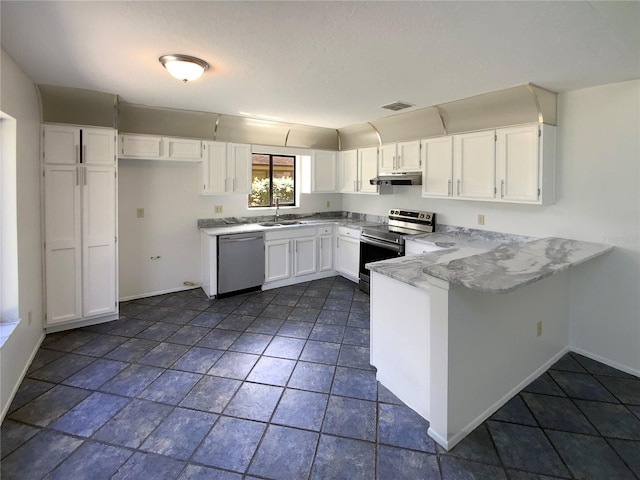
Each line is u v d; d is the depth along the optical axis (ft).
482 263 6.63
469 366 6.41
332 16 5.57
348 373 8.46
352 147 16.49
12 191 7.77
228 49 6.87
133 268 13.60
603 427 6.66
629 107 8.31
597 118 8.83
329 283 15.88
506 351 7.34
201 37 6.36
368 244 14.29
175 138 13.04
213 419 6.80
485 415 6.89
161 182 13.93
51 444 6.10
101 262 11.02
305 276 16.07
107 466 5.65
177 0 5.13
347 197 18.69
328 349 9.66
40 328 9.82
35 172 9.36
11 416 6.80
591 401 7.48
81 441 6.18
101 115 10.57
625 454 5.99
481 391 6.77
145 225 13.73
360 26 5.90
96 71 8.21
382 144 14.67
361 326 11.19
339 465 5.74
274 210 16.90
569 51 6.80
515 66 7.63
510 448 6.13
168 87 9.47
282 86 9.31
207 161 13.83
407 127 13.14
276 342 10.07
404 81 8.77
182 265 14.67
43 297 10.10
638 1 4.71
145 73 8.35
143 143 12.43
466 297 6.20
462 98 10.25
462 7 5.25
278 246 15.11
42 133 9.79
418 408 7.00
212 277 13.56
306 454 5.96
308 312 12.37
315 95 10.11
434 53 6.97
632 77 8.11
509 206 11.04
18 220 7.97
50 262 10.19
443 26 5.85
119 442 6.17
